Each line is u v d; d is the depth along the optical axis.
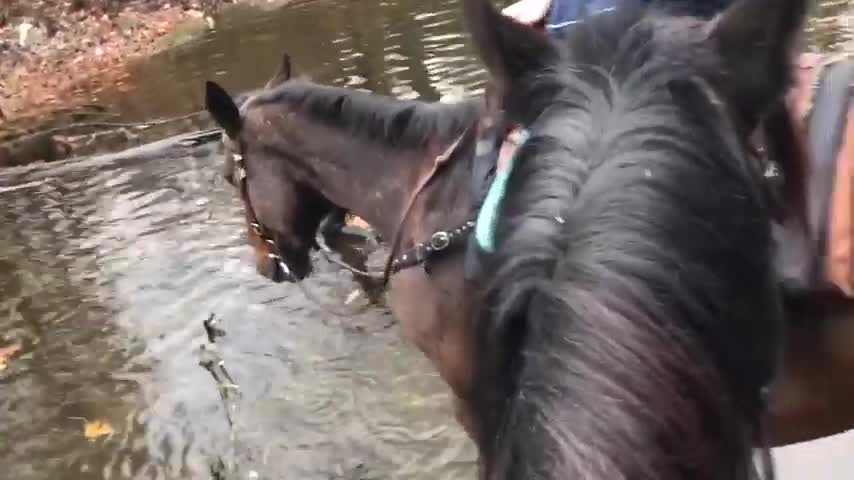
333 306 4.76
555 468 1.12
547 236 1.36
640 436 1.15
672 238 1.30
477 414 1.49
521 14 2.76
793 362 2.01
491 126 2.27
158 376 4.51
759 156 1.69
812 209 1.85
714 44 1.55
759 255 1.40
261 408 4.14
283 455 3.82
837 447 3.14
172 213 6.20
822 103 1.88
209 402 4.24
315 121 3.02
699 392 1.22
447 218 2.58
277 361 4.43
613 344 1.21
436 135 2.75
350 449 3.78
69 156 7.64
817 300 1.91
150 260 5.62
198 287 5.21
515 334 1.33
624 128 1.41
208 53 10.53
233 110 3.20
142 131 8.01
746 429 1.31
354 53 9.05
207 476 3.79
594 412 1.16
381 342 4.43
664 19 1.63
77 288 5.45
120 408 4.34
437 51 8.45
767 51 1.54
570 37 1.59
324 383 4.21
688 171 1.36
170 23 11.80
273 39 10.59
